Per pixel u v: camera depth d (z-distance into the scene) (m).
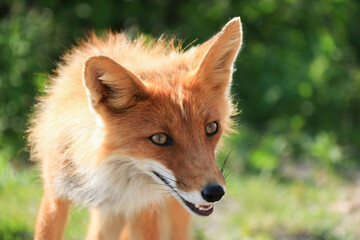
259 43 15.42
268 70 14.98
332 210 11.28
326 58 15.32
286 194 11.95
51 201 6.97
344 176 13.47
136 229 7.57
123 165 6.61
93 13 14.22
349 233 9.91
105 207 7.14
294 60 15.11
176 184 6.13
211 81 6.79
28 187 10.70
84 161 6.59
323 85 15.29
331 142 14.52
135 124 6.29
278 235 10.13
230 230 10.31
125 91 6.21
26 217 9.54
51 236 7.02
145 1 15.16
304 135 14.80
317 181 13.00
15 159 12.30
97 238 7.78
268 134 14.78
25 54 12.96
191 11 15.02
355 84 16.77
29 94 12.92
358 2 17.45
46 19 14.03
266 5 15.11
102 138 6.41
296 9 15.59
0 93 12.81
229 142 13.23
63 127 6.79
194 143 6.19
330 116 15.69
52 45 13.77
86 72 6.00
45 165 7.07
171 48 8.10
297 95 14.90
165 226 7.95
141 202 7.14
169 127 6.20
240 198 11.50
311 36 15.51
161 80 6.56
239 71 15.30
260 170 12.95
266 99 14.70
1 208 9.64
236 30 6.77
